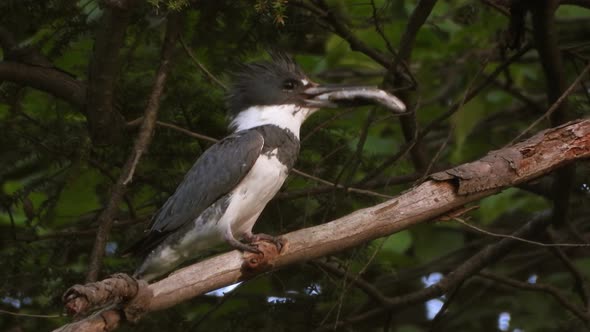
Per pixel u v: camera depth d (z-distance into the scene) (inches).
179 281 276.5
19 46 402.3
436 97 554.3
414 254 559.5
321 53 562.3
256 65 389.7
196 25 402.3
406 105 443.8
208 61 419.8
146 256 356.8
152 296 268.7
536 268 552.7
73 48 432.5
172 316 409.1
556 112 402.0
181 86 421.1
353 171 399.2
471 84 405.1
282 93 375.9
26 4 378.6
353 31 433.1
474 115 498.9
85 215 466.6
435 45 539.2
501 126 570.9
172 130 421.4
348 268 381.4
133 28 403.9
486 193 301.9
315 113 429.1
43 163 430.0
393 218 297.6
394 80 445.4
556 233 487.8
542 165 303.7
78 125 426.0
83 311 247.9
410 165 474.6
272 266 291.7
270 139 359.9
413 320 564.1
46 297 416.2
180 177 426.6
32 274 397.4
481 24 496.7
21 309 414.9
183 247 353.1
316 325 415.2
